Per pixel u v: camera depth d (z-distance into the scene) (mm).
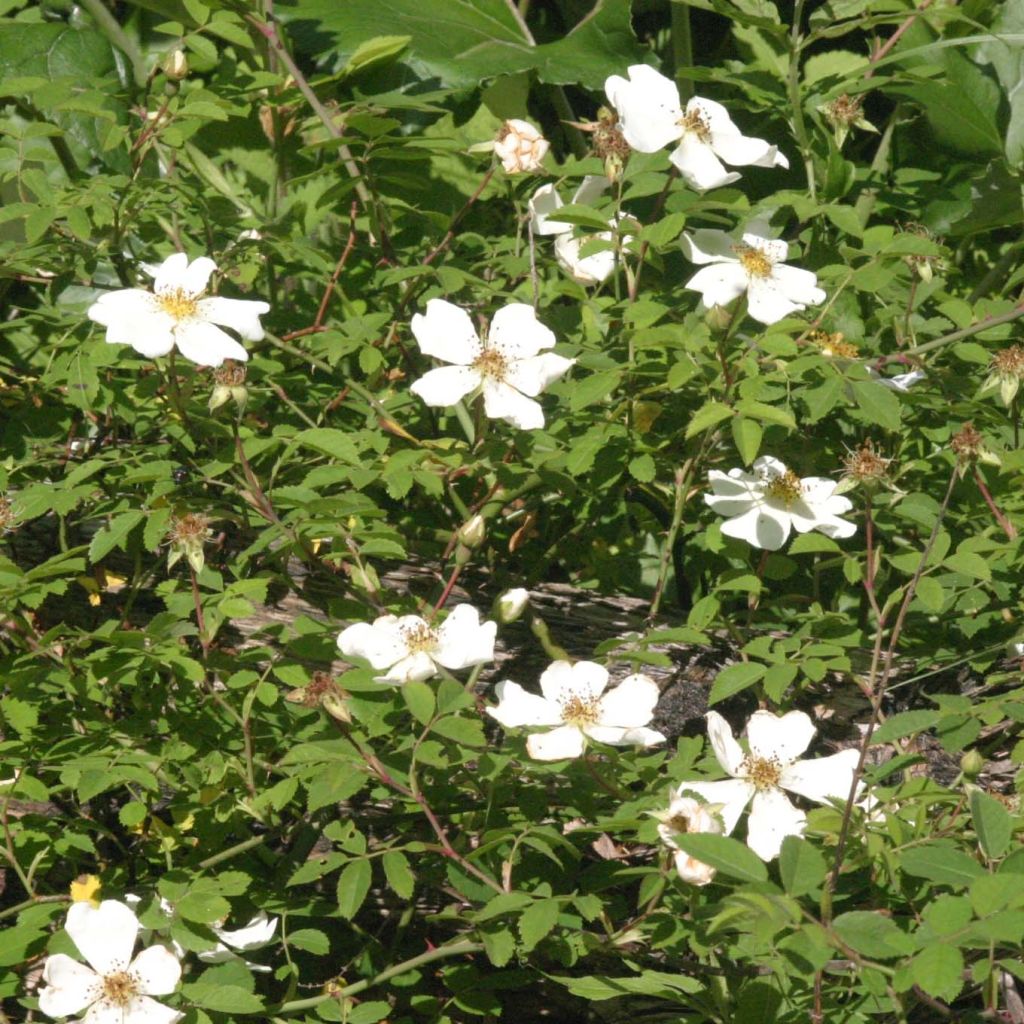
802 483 1032
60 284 1063
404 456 1013
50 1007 949
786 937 925
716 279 1016
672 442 1065
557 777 1000
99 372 1055
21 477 1062
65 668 995
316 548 1035
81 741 993
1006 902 903
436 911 1034
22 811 1029
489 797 981
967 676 1072
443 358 1010
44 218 1027
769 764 976
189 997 956
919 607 1044
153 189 1074
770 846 970
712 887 979
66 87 1051
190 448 1032
